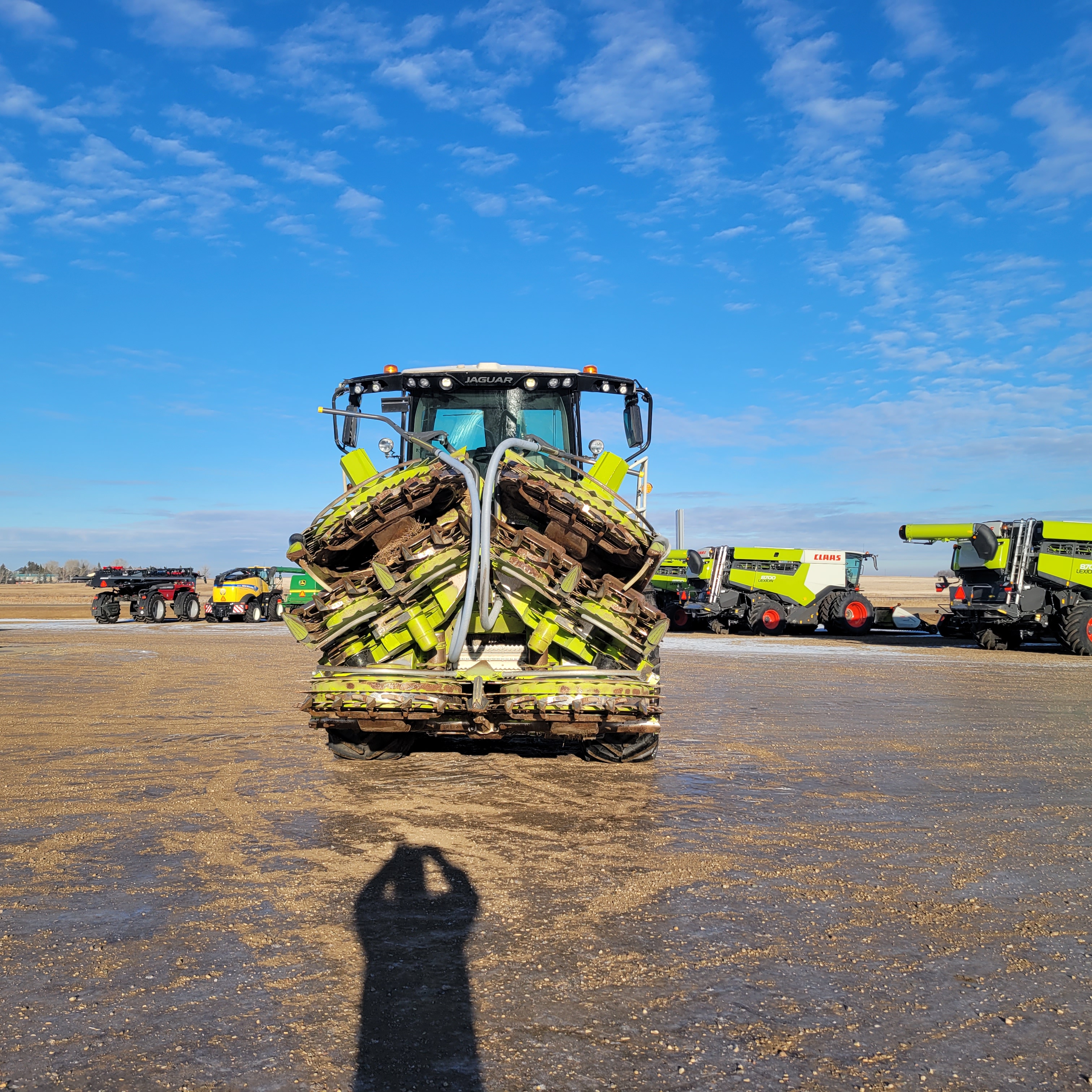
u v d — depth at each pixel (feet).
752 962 10.01
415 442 20.85
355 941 10.50
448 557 18.74
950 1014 8.82
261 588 108.58
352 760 21.50
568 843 14.65
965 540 62.54
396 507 19.31
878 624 81.20
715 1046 8.14
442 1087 7.43
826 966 9.93
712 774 20.30
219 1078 7.54
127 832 15.24
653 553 19.34
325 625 18.78
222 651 57.88
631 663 19.25
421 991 9.23
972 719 29.04
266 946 10.36
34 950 10.21
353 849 14.24
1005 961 10.12
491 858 13.84
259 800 17.60
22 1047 8.01
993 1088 7.49
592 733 18.72
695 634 83.97
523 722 18.43
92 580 103.55
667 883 12.69
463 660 20.15
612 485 20.92
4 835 15.03
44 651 57.82
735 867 13.46
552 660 19.70
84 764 21.09
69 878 12.79
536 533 19.57
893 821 16.21
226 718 28.58
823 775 20.18
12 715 29.14
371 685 18.26
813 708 31.65
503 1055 7.96
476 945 10.44
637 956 10.16
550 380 24.07
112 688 36.63
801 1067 7.79
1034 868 13.53
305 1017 8.64
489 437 24.44
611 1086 7.46
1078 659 54.08
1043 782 19.58
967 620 64.08
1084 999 9.19
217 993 9.12
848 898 12.12
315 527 19.76
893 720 28.94
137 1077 7.54
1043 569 58.65
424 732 19.30
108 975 9.55
